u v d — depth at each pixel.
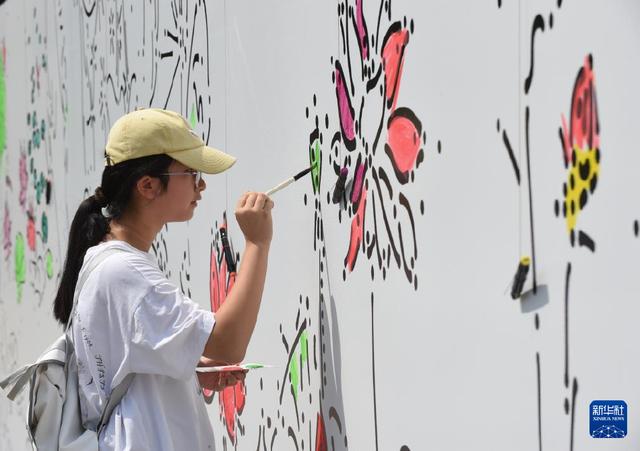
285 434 5.77
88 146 10.15
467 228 3.65
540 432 3.23
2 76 14.64
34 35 12.62
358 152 4.65
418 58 4.02
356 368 4.71
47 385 4.41
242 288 4.40
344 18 4.78
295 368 5.58
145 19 8.45
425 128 3.96
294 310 5.59
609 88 2.87
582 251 3.01
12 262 13.84
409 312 4.14
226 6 6.59
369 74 4.51
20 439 12.95
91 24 10.09
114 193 4.55
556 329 3.14
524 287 3.28
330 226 5.02
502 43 3.40
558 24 3.10
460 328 3.71
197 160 4.53
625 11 2.80
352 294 4.75
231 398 6.85
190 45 7.40
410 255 4.11
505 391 3.42
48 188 11.77
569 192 3.06
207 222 7.12
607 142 2.89
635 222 2.79
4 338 14.41
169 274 8.18
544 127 3.17
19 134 13.42
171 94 7.89
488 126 3.49
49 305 11.66
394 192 4.25
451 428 3.80
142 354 4.24
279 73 5.71
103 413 4.34
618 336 2.87
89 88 10.17
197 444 4.50
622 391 2.86
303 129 5.37
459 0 3.67
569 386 3.08
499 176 3.43
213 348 4.32
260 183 6.08
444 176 3.81
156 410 4.35
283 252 5.75
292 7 5.48
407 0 4.11
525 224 3.29
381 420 4.44
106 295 4.28
